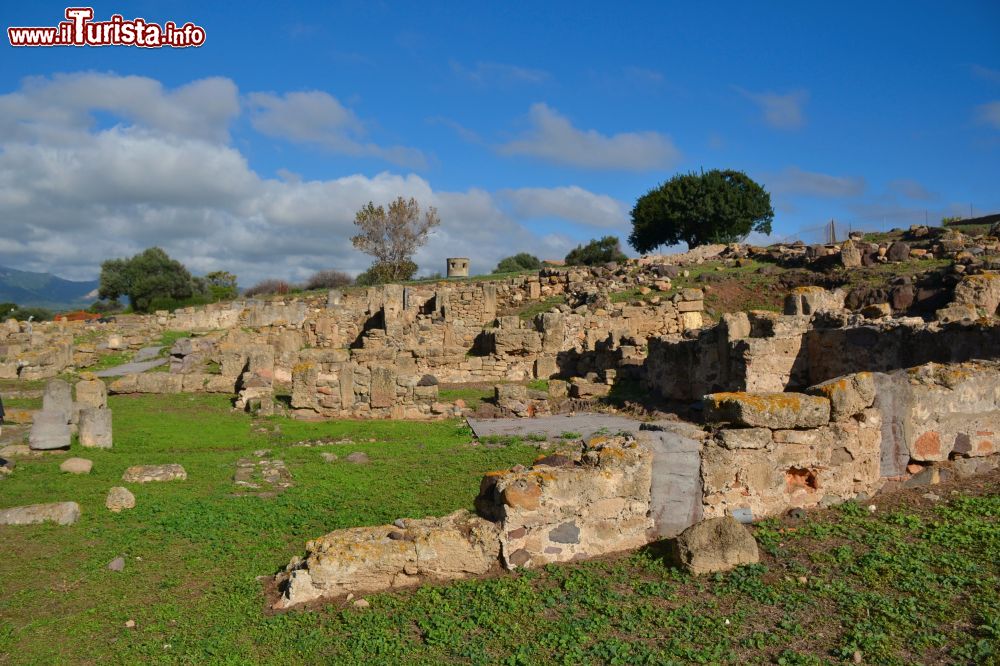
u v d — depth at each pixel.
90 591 7.71
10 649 6.48
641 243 61.53
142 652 6.32
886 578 6.42
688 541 6.97
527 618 6.30
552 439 15.23
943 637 5.46
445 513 9.91
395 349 26.84
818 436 8.11
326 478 12.29
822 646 5.49
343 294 46.66
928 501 8.12
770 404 7.96
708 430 8.35
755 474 7.90
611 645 5.70
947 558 6.70
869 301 26.36
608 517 7.57
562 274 42.47
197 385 22.89
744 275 36.50
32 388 23.70
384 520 9.73
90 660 6.27
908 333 15.77
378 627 6.38
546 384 25.14
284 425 17.81
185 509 10.39
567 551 7.44
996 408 9.07
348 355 26.59
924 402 8.66
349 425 17.77
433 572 7.30
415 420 18.81
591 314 31.42
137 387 22.47
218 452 14.76
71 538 9.25
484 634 6.13
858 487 8.31
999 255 28.98
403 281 53.38
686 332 22.14
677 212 56.91
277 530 9.55
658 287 36.91
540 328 29.23
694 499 7.81
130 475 12.12
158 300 61.00
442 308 38.16
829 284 31.67
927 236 36.16
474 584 7.06
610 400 20.48
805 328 19.30
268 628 6.55
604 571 7.09
